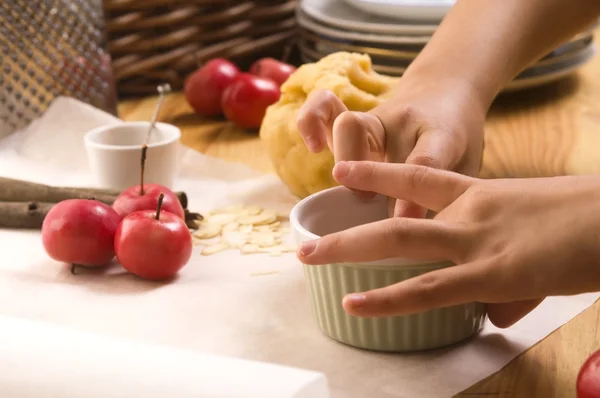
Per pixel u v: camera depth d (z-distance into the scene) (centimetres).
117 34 104
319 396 55
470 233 57
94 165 83
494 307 64
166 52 106
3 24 93
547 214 57
